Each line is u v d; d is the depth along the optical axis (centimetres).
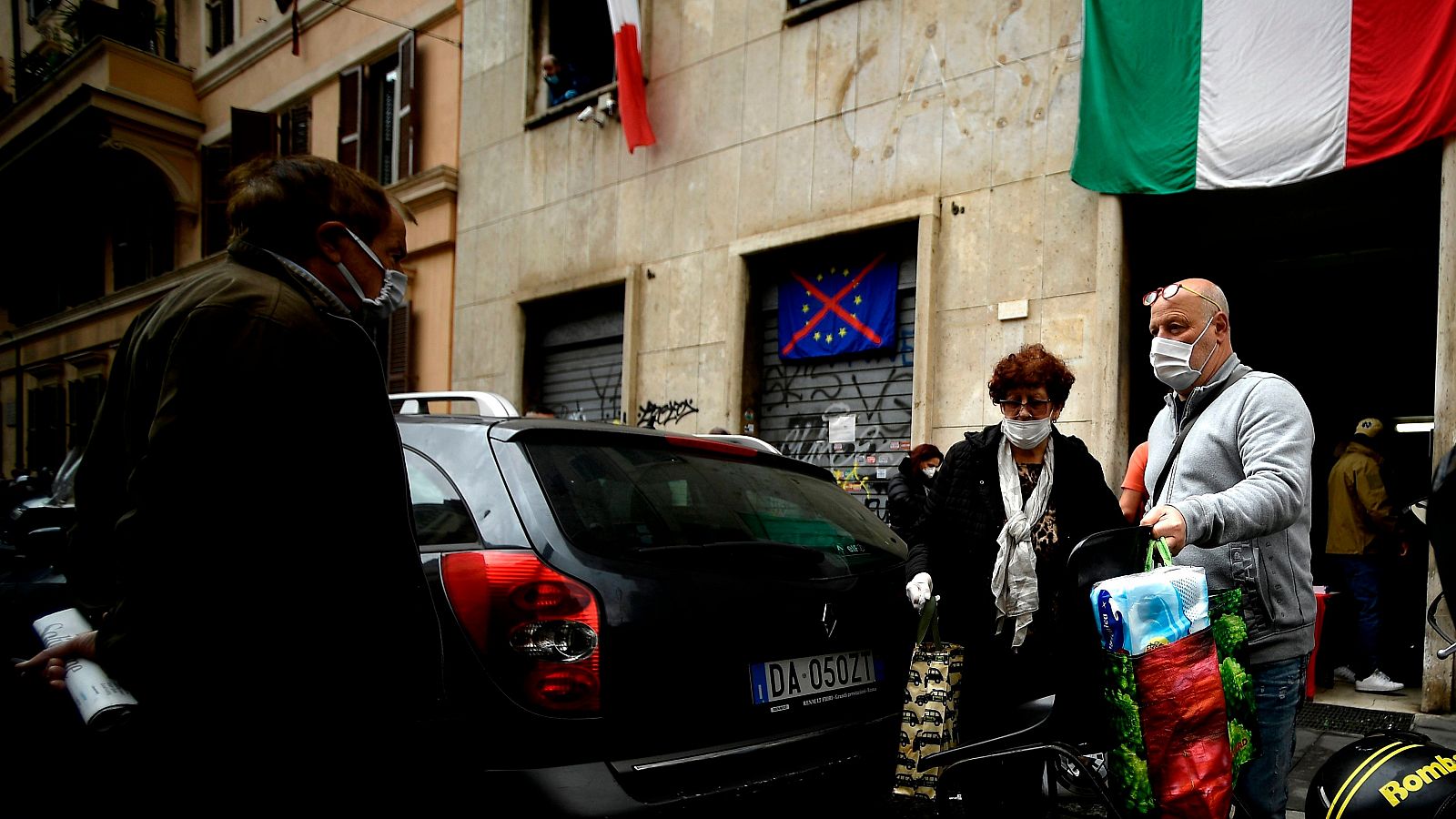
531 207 1058
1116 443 605
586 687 223
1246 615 213
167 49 1778
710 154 877
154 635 137
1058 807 265
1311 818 222
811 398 816
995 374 271
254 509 143
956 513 278
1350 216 577
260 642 144
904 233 745
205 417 140
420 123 1219
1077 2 646
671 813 221
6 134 2012
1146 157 591
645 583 241
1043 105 660
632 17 907
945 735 250
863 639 280
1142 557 196
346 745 154
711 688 242
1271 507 194
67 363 1997
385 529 159
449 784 219
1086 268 630
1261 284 641
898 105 741
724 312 854
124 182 1780
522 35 1080
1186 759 174
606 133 977
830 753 259
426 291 1196
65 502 547
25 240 2092
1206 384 226
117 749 151
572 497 255
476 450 270
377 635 157
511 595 228
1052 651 202
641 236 937
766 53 837
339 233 170
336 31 1362
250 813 147
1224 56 564
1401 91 503
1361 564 539
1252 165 553
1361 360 608
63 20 1944
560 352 1059
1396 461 580
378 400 162
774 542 282
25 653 333
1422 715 480
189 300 150
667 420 896
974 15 701
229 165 1589
